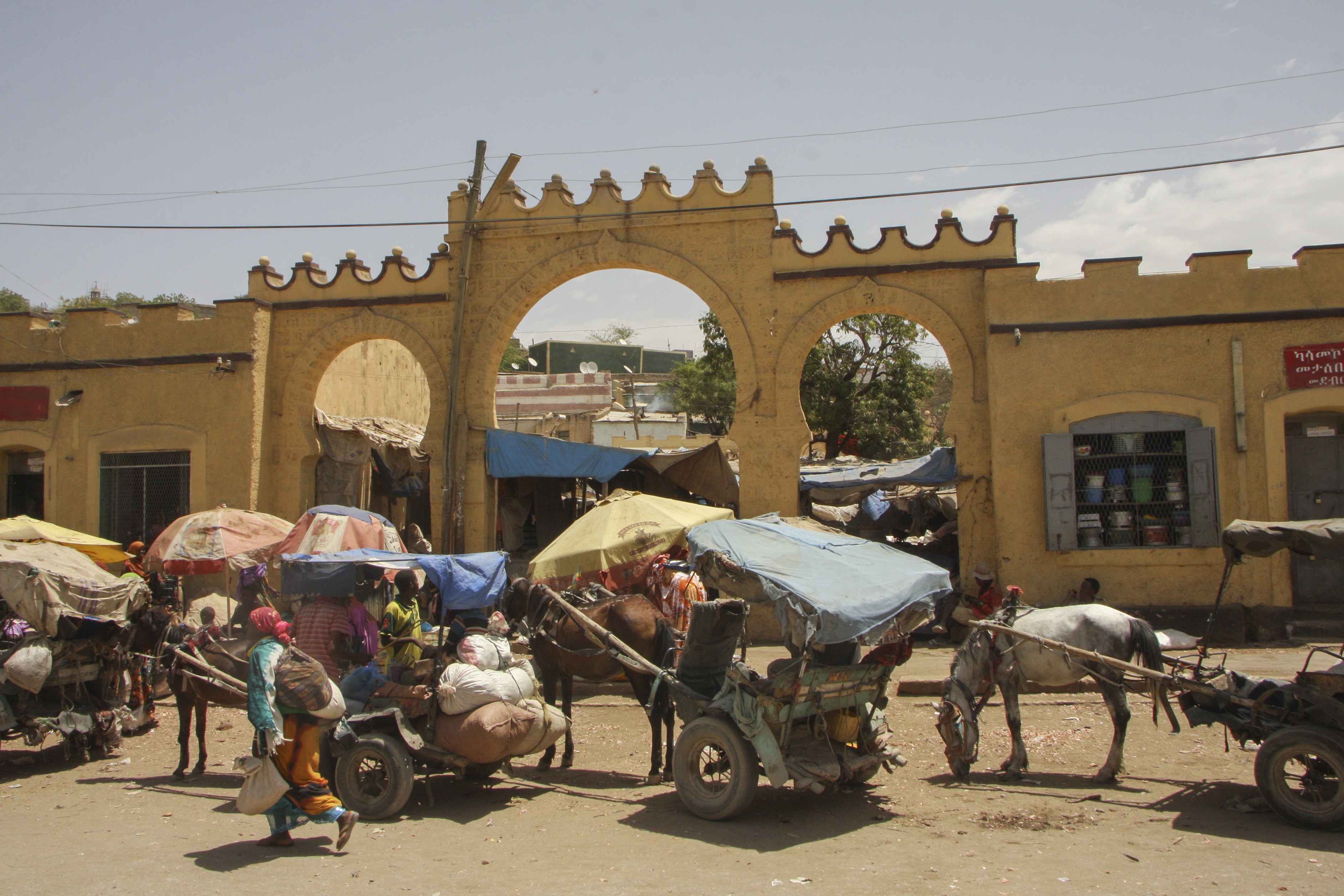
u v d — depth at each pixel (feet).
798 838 23.58
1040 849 22.44
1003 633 29.91
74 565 35.04
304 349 64.03
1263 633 50.01
